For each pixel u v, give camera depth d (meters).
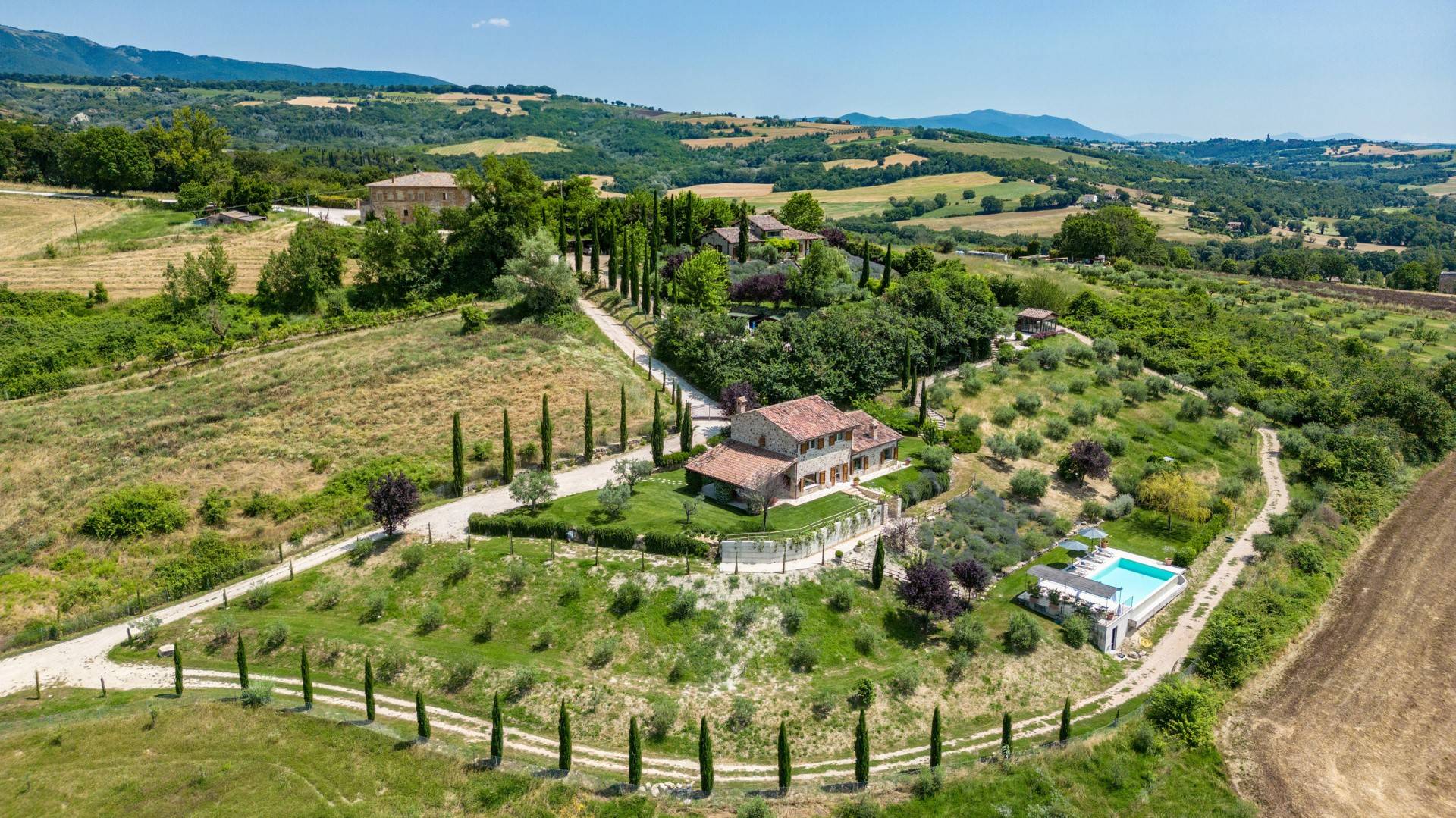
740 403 89.69
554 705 54.72
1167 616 68.88
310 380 100.38
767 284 124.94
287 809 46.88
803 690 56.12
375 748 50.81
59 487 79.81
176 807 46.91
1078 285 160.50
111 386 99.25
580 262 141.50
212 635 61.59
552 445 87.94
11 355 102.19
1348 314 153.12
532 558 66.44
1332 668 63.84
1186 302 146.38
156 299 121.06
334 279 129.75
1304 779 52.47
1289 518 82.06
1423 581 76.69
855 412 86.06
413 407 95.69
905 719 54.88
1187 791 50.97
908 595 61.38
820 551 68.00
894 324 105.75
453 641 60.44
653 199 164.62
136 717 52.56
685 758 51.47
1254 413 106.81
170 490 79.25
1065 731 52.91
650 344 114.19
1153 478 84.44
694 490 78.19
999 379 106.88
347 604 64.88
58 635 63.16
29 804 46.66
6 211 157.38
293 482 82.62
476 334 115.00
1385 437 100.31
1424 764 54.06
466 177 138.88
